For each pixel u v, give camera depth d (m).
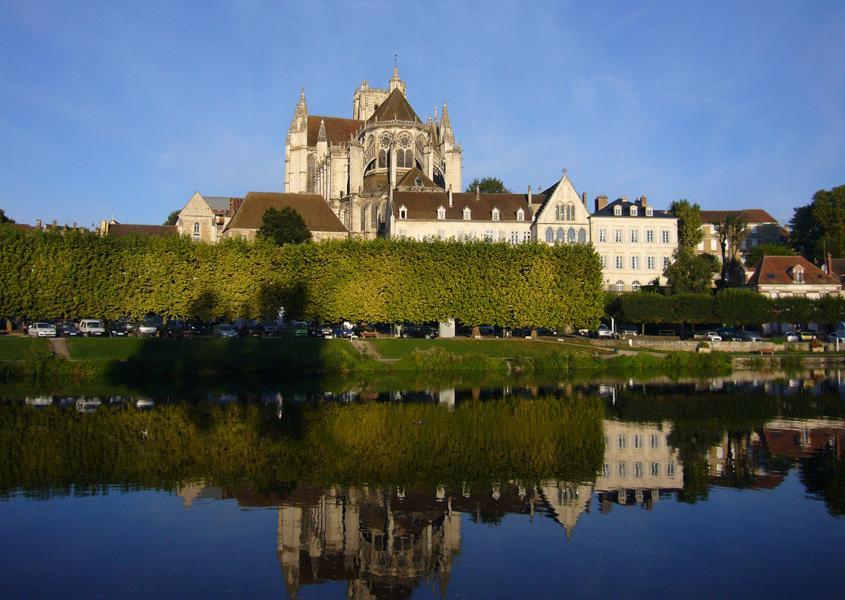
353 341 68.81
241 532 20.39
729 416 40.41
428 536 20.16
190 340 63.81
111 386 53.62
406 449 31.23
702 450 31.30
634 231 101.06
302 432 34.97
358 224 114.44
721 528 20.73
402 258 72.81
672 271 91.19
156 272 67.81
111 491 24.47
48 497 23.70
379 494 24.31
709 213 135.38
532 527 20.92
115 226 110.75
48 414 39.69
